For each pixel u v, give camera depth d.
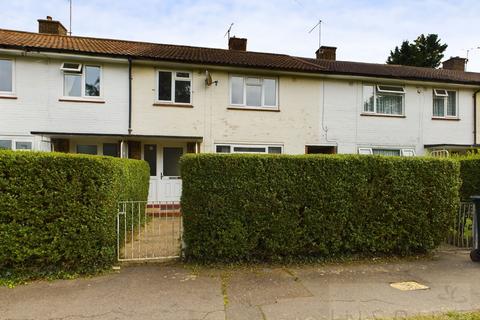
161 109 11.28
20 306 3.75
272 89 12.27
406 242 5.77
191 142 11.55
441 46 34.28
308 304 3.79
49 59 10.55
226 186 5.17
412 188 5.73
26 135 10.36
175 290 4.22
